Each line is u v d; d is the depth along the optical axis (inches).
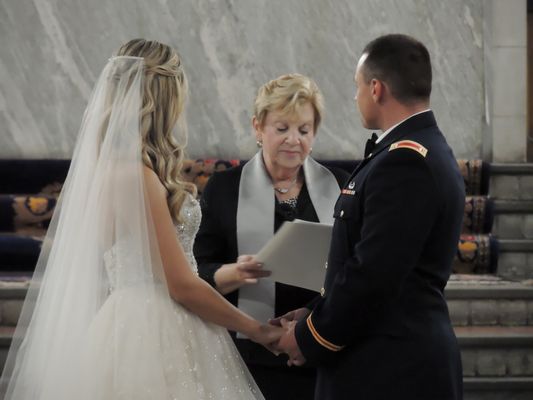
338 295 102.5
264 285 136.7
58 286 113.2
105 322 110.0
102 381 107.2
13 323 217.9
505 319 225.3
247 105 281.1
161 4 278.7
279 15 280.4
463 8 282.2
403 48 109.0
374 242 100.6
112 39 278.5
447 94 283.7
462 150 284.8
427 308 105.3
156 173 113.3
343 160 275.4
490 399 205.3
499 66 276.8
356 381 105.2
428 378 103.1
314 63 281.3
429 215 101.9
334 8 281.0
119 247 110.2
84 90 278.7
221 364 116.6
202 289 114.0
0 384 123.3
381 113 110.8
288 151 135.5
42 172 267.6
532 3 304.8
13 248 244.7
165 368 109.3
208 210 140.8
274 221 138.7
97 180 111.1
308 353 107.3
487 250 251.6
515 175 266.7
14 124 278.7
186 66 280.2
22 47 277.6
